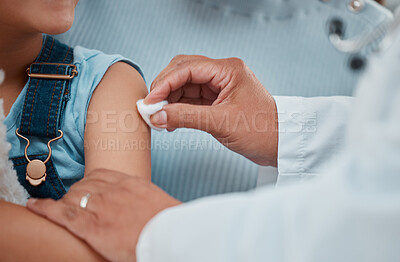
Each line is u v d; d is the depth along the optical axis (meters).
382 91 0.42
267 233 0.47
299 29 1.00
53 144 0.70
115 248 0.57
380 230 0.42
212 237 0.48
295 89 0.92
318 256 0.45
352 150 0.44
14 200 0.67
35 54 0.72
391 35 0.46
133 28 0.97
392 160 0.41
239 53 0.96
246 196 0.50
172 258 0.49
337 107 0.73
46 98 0.70
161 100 0.69
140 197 0.58
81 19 0.96
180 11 1.01
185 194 0.81
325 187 0.45
